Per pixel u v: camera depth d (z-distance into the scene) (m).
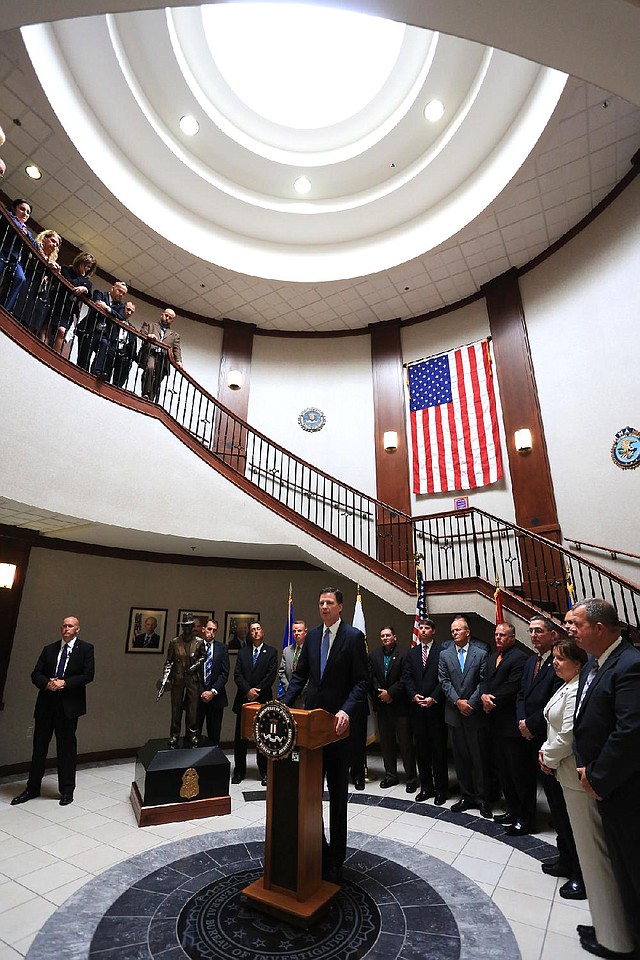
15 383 4.23
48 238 5.07
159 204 7.53
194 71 6.62
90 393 4.94
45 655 4.81
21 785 5.13
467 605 5.65
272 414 9.07
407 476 8.36
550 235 7.42
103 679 6.54
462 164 7.20
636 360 6.21
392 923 2.55
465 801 4.47
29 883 2.97
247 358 9.23
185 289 8.60
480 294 8.46
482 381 8.05
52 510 4.46
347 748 3.18
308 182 7.88
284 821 2.76
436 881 3.01
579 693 2.50
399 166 7.61
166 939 2.39
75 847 3.51
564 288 7.30
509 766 3.99
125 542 6.38
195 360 9.01
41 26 5.41
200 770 4.27
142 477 5.29
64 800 4.50
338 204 8.10
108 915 2.60
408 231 8.04
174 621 7.21
